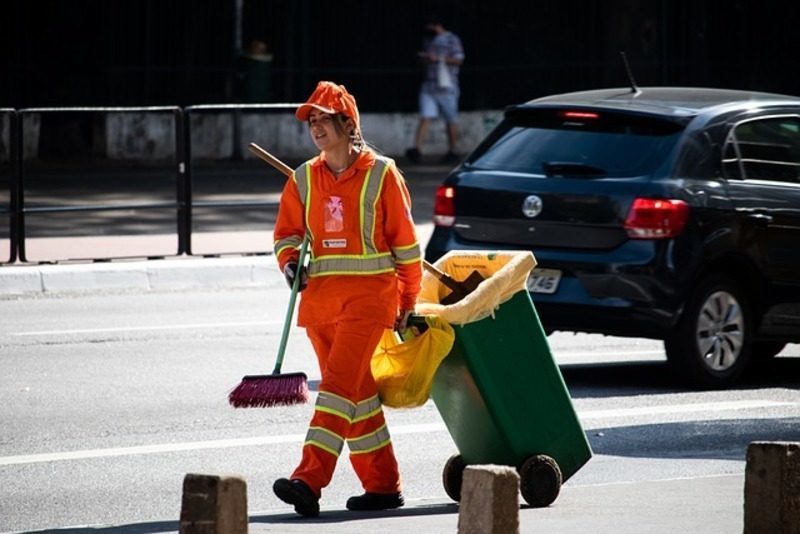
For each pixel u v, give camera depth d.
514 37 77.56
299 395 18.48
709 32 78.81
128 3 72.00
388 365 19.22
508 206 29.20
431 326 18.53
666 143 28.72
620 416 26.28
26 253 43.59
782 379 30.39
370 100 75.31
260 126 64.44
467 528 14.20
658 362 31.67
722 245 28.55
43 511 19.98
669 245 27.94
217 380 28.89
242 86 73.06
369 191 18.73
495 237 29.36
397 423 25.59
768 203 29.28
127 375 29.20
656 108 29.25
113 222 46.31
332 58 74.94
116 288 41.56
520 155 29.72
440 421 25.78
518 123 30.39
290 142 65.31
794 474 15.46
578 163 28.91
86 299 39.62
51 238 45.38
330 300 18.83
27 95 70.88
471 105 76.94
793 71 80.25
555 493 19.19
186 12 72.75
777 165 29.92
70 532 18.38
